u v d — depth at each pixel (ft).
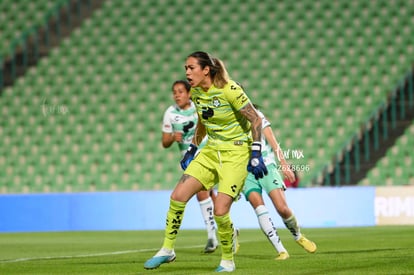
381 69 263.70
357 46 270.67
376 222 192.34
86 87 266.77
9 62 275.80
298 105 255.70
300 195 193.88
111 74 270.05
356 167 232.94
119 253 117.39
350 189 193.16
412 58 266.57
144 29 281.54
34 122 258.37
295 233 101.09
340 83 260.83
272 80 264.31
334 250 112.57
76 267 92.63
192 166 79.10
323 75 263.70
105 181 242.58
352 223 192.65
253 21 280.92
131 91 264.52
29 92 266.77
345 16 277.85
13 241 156.76
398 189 191.83
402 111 245.45
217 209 77.25
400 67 263.90
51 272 86.69
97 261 101.09
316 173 235.40
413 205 191.21
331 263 89.66
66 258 108.06
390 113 250.98
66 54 276.82
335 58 268.00
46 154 249.96
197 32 280.10
